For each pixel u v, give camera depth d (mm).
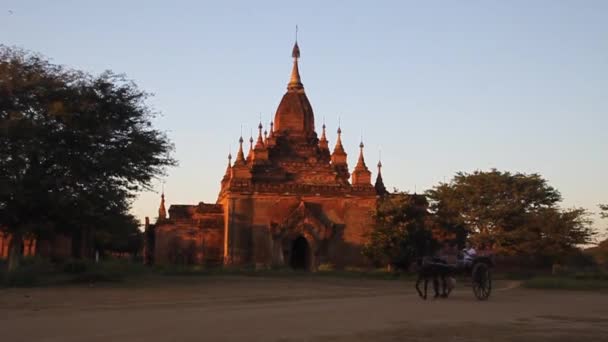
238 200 58719
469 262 24812
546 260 63594
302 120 66125
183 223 65188
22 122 32438
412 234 53969
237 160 60438
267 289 30438
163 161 38250
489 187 62906
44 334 13875
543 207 64938
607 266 65188
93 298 24016
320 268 55250
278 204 59188
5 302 22078
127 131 36688
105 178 35781
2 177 32656
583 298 26688
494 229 62406
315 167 62562
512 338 14023
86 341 13000
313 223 58344
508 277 54656
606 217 58719
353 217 59656
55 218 36062
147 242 72875
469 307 20656
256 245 58281
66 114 33781
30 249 59531
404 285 37375
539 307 21203
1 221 35594
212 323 15844
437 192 63844
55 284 32000
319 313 18422
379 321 16531
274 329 14867
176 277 40312
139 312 18578
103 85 35875
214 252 63625
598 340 13961
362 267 58344
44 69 34844
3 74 33250
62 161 34000
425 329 15094
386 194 61062
